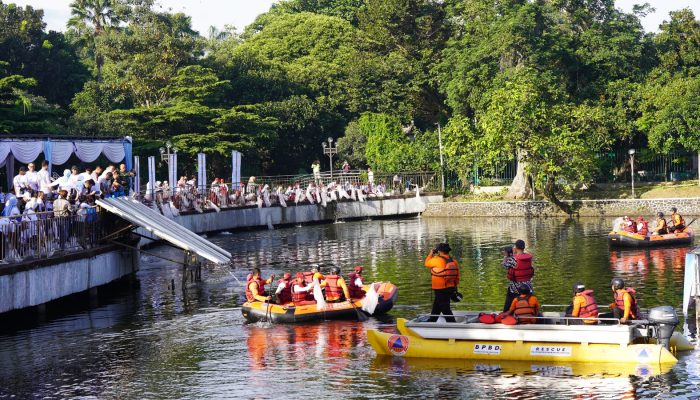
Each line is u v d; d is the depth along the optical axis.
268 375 17.67
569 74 65.25
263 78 74.81
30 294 22.28
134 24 74.94
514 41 61.22
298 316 22.44
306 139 73.25
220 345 20.39
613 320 17.77
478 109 63.00
